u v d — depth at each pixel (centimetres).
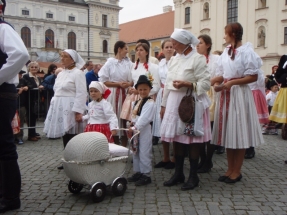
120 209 379
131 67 603
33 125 845
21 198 415
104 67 595
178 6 3912
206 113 454
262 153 694
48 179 497
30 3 4675
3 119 356
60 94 548
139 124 459
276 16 3072
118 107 593
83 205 392
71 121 545
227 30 474
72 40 5038
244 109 468
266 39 3153
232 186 464
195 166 457
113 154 421
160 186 464
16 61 332
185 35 443
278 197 419
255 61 456
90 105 526
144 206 388
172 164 564
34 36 4706
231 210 376
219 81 495
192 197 418
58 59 4594
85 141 396
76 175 395
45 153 687
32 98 841
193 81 440
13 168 369
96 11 5175
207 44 577
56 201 405
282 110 779
